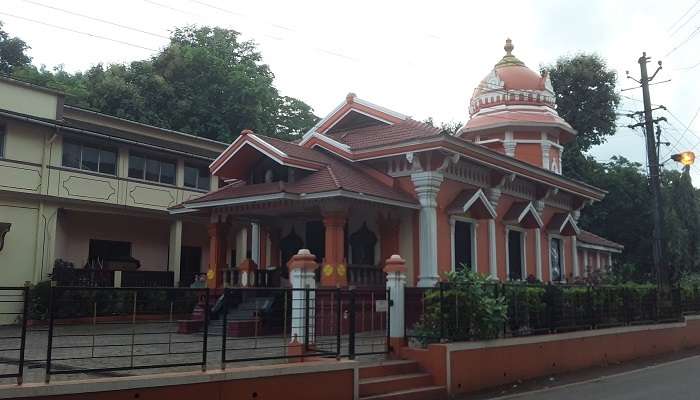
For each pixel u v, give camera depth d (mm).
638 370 14562
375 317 15492
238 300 17312
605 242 29562
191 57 35156
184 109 33375
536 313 13703
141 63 34594
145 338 14164
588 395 10969
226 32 40906
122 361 10945
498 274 19688
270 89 40625
